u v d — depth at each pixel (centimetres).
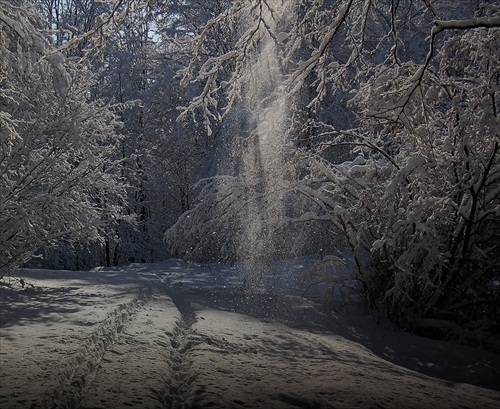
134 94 2561
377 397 487
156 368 509
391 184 846
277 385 491
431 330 963
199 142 2650
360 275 974
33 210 998
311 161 1009
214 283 1423
